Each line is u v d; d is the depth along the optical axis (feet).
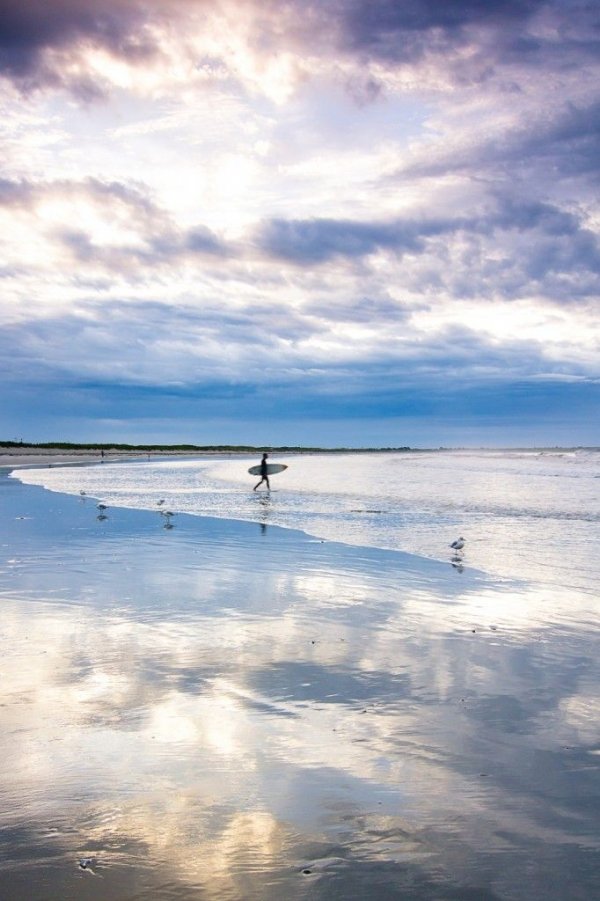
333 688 22.58
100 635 28.66
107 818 14.66
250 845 13.69
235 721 19.86
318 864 13.08
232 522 70.64
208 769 16.92
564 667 24.67
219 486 135.23
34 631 29.22
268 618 31.60
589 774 16.52
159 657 25.75
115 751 17.89
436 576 41.91
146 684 22.90
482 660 25.55
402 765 17.12
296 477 168.25
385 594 36.78
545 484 132.46
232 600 35.19
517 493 110.52
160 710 20.66
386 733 19.06
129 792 15.76
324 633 29.12
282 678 23.52
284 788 15.98
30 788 15.96
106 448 575.79
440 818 14.69
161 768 16.94
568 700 21.43
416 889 12.34
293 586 38.75
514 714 20.34
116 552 50.44
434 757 17.57
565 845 13.64
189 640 27.94
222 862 13.12
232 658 25.68
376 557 48.62
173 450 646.33
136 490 123.44
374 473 184.85
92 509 82.89
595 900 12.00
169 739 18.65
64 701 21.34
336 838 13.93
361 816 14.78
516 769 16.87
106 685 22.76
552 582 40.06
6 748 18.04
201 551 51.01
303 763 17.25
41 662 25.12
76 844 13.70
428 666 24.82
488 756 17.60
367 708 20.88
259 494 113.19
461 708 20.86
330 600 35.32
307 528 65.87
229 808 15.07
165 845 13.66
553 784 16.07
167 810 14.98
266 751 17.92
